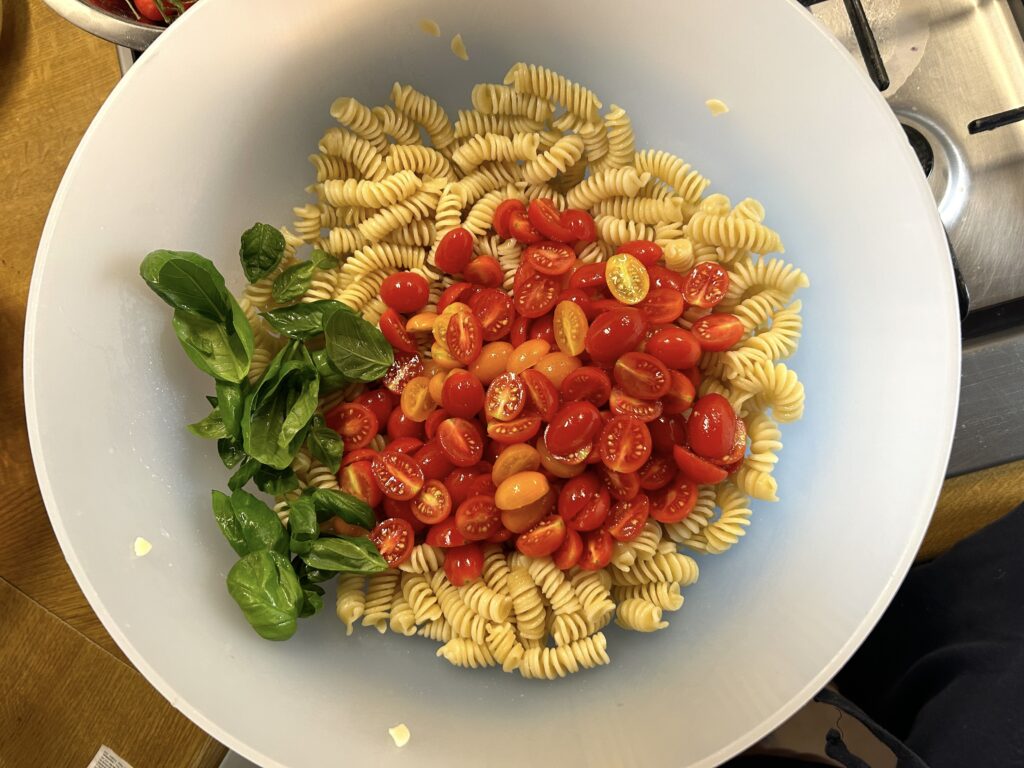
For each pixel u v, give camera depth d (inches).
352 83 16.4
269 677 14.9
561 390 16.1
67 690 18.3
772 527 16.3
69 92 18.9
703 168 17.3
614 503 16.0
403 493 15.7
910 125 17.8
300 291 16.4
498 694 15.9
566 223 16.9
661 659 15.9
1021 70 17.7
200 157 15.7
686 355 15.3
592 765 14.5
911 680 18.0
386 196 16.5
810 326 16.7
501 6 15.6
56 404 14.3
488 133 17.0
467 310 16.4
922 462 14.5
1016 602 16.4
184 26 14.3
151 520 15.0
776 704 14.3
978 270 17.4
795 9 14.5
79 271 14.6
